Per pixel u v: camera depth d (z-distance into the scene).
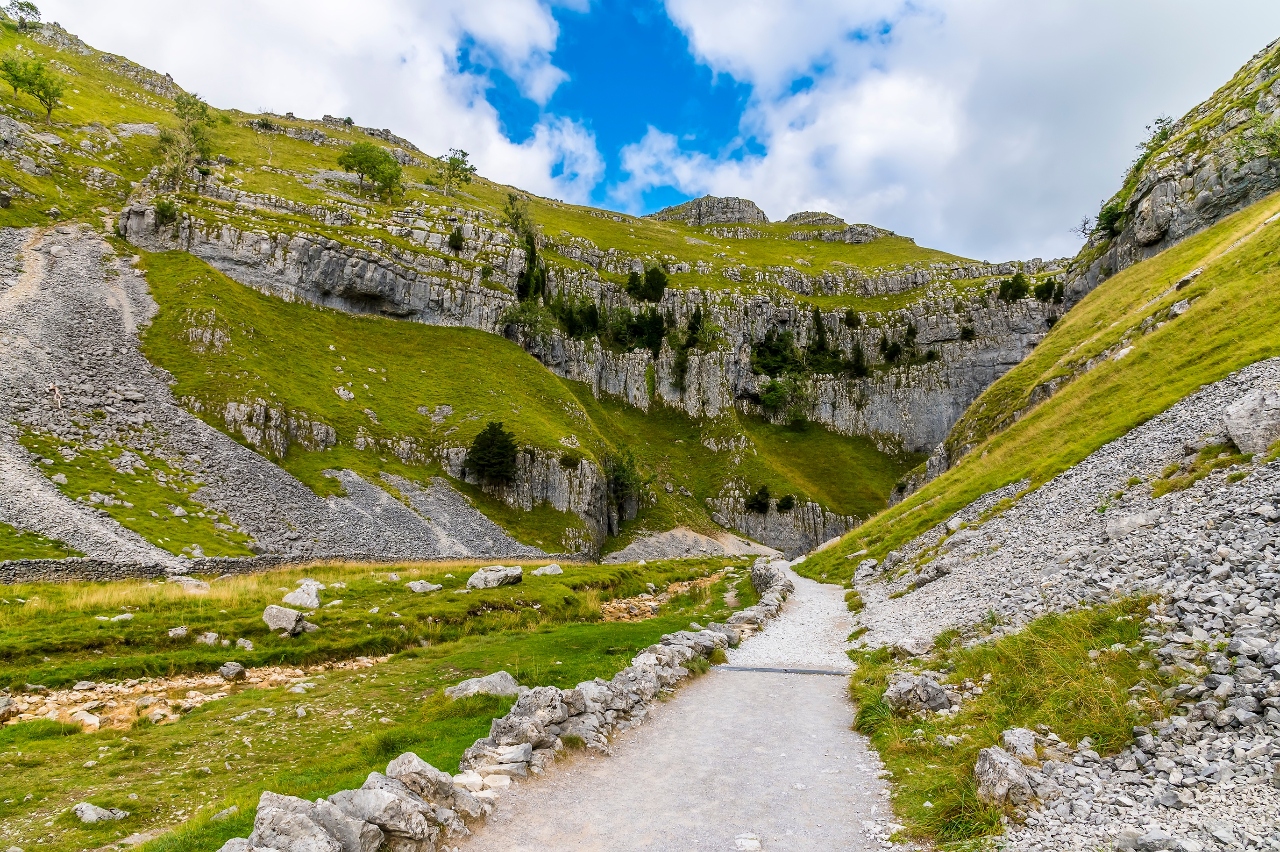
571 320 184.62
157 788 13.05
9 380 72.19
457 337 144.12
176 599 30.05
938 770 11.23
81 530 52.88
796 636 27.50
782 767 12.46
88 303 96.56
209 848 9.24
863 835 9.45
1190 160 93.81
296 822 7.88
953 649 18.39
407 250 151.50
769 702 17.41
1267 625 11.71
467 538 90.81
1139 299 71.25
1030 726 11.78
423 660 25.16
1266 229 52.59
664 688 18.34
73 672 22.23
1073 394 52.16
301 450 91.44
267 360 103.19
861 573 43.69
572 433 129.62
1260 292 41.94
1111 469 30.98
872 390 198.25
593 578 44.78
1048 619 16.42
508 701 17.89
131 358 89.50
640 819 10.16
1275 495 16.73
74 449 67.50
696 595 46.50
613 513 127.25
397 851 8.50
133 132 179.00
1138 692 11.43
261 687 22.27
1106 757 10.20
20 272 97.25
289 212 156.75
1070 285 126.69
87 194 136.50
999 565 26.88
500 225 188.00
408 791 9.60
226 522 67.75
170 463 73.31
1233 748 9.15
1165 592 14.73
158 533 59.00
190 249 123.12
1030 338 192.00
